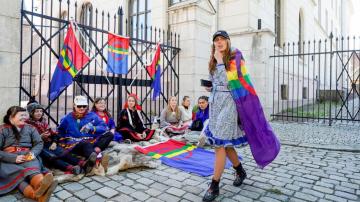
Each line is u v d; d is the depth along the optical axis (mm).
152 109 9383
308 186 3443
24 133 3453
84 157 3924
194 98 7688
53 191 2936
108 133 4465
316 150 5359
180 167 4098
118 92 6512
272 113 9812
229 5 10836
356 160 4633
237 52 3090
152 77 7195
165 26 10820
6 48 4074
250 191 3264
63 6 14586
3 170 3064
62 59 5297
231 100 3070
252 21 10578
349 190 3322
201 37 7996
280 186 3434
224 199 3025
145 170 3992
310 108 13547
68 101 11844
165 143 5520
